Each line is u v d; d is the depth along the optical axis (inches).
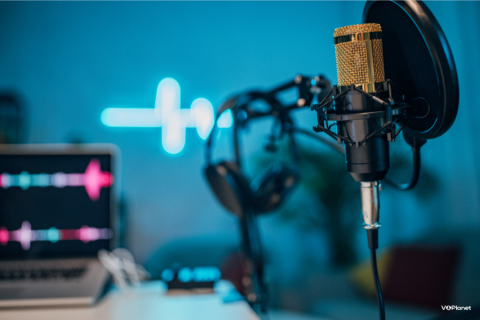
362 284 125.5
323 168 153.8
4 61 166.4
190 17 174.6
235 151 37.5
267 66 177.3
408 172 100.6
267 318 38.4
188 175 172.9
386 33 25.7
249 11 177.3
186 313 38.9
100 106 169.9
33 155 53.8
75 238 52.9
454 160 149.8
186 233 172.9
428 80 23.6
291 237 176.2
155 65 172.4
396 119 25.1
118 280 49.6
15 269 47.2
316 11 179.5
